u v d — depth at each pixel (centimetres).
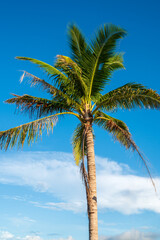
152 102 1058
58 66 1104
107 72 1149
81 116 1182
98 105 1159
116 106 1148
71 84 1119
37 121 1134
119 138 1125
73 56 1163
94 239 984
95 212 1021
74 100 1177
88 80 1158
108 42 1064
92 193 1048
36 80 1140
